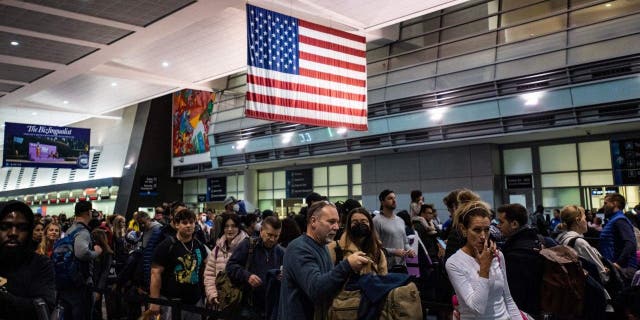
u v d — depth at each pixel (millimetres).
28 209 2859
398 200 22188
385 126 21500
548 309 3875
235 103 29641
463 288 3127
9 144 26453
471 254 3285
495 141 19547
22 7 13812
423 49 21078
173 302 4906
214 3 14055
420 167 21625
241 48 21469
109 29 15680
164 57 22578
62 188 41969
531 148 19422
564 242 5105
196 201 35438
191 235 5496
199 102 33594
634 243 5660
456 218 3379
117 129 38531
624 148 17047
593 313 4035
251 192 30422
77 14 14422
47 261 2961
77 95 30125
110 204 36906
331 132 23469
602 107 16031
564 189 18453
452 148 20703
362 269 3223
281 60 13219
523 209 4230
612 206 6078
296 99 13352
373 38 21219
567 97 16641
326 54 14258
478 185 19812
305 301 3227
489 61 18750
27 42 16734
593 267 4594
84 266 6488
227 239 5680
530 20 18203
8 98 25203
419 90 20469
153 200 35250
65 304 6156
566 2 17594
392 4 15477
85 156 28828
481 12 19828
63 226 15219
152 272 5234
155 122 35688
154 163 35375
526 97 17547
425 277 6789
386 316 2928
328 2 15352
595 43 16281
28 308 2637
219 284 4973
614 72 15766
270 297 3764
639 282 4504
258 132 27297
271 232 4957
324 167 26766
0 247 2768
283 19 13508
